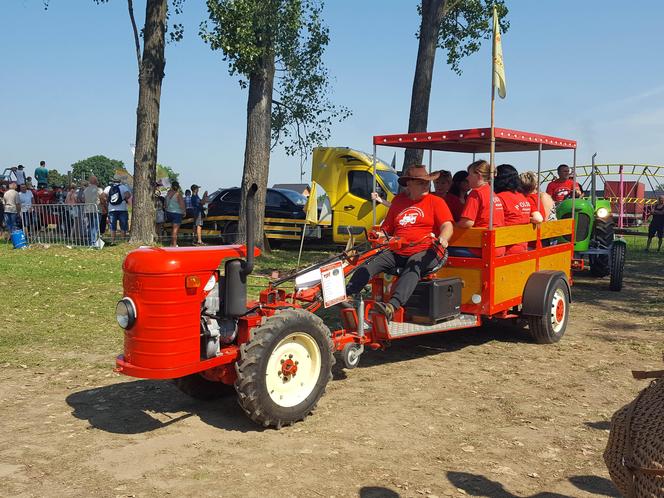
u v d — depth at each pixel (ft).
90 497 11.80
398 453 13.91
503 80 21.76
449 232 20.44
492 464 13.39
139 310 14.35
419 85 43.32
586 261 42.45
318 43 62.54
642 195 72.74
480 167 22.39
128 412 16.57
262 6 49.03
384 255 20.76
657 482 6.01
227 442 14.51
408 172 20.90
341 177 52.70
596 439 14.85
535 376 19.97
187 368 14.48
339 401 17.44
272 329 14.85
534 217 24.82
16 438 14.73
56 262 44.91
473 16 56.03
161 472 12.89
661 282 41.14
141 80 52.49
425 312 20.86
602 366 21.11
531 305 23.76
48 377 19.53
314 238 56.03
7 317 27.22
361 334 19.03
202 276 14.78
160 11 52.37
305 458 13.60
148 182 53.57
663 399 6.39
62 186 87.20
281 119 65.67
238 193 60.49
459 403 17.33
